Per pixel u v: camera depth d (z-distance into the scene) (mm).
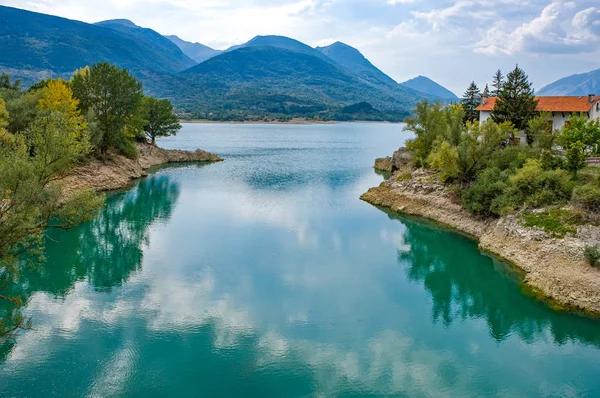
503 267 40562
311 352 28016
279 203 68062
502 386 25016
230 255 44656
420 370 26438
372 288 37812
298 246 47812
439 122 73688
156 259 43344
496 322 32438
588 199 38719
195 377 25250
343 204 67938
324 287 37656
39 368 25734
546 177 44250
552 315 32312
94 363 26312
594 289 32406
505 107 70312
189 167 103812
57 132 30422
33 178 27047
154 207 64188
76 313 32312
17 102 66875
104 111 78938
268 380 25141
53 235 50750
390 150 155625
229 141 179375
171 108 115750
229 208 64375
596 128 51344
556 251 37406
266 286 37469
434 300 35750
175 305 33781
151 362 26531
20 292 35781
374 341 29500
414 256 45438
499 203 47250
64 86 75000
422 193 62000
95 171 73500
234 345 28500
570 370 26531
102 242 48719
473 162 56781
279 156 130875
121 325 30688
